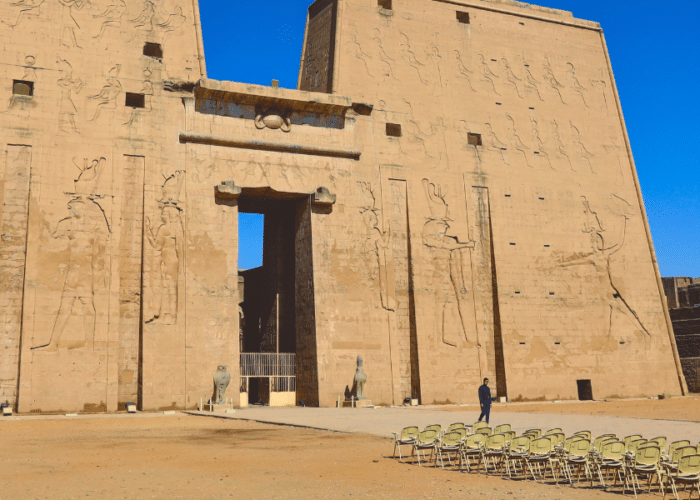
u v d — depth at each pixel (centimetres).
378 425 2280
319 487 1208
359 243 3581
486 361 3738
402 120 3834
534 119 4200
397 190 3750
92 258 3089
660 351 4178
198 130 3394
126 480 1272
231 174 3412
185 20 3503
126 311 3144
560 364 3888
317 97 3588
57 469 1410
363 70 3800
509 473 1380
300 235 3594
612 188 4322
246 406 3372
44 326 2959
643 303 4216
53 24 3244
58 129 3144
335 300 3466
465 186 3903
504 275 3872
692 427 2062
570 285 4038
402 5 4000
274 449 1750
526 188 4062
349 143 3684
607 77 4525
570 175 4212
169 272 3206
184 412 3023
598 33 4588
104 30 3328
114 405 3012
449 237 3800
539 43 4356
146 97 3334
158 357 3116
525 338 3834
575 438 1354
